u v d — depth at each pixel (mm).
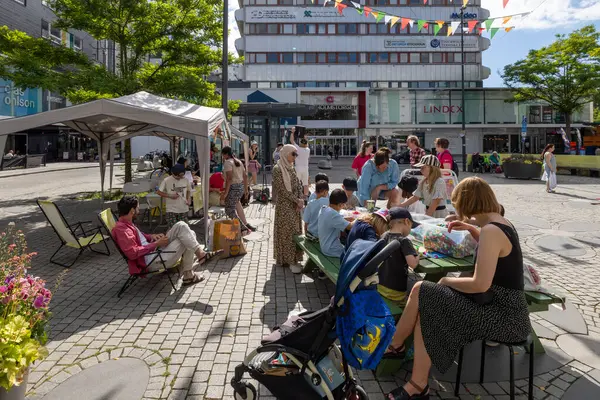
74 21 13086
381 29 49250
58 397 3074
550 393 3121
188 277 5621
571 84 31734
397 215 3650
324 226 5043
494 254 2680
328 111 45688
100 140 11789
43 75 12180
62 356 3682
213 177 10750
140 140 42938
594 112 49406
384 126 44719
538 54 32438
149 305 4898
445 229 3988
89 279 5895
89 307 4832
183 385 3234
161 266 5324
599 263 6527
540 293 3414
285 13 48562
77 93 13062
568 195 15023
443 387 3225
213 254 6762
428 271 3549
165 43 14023
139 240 5391
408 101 44469
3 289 2721
